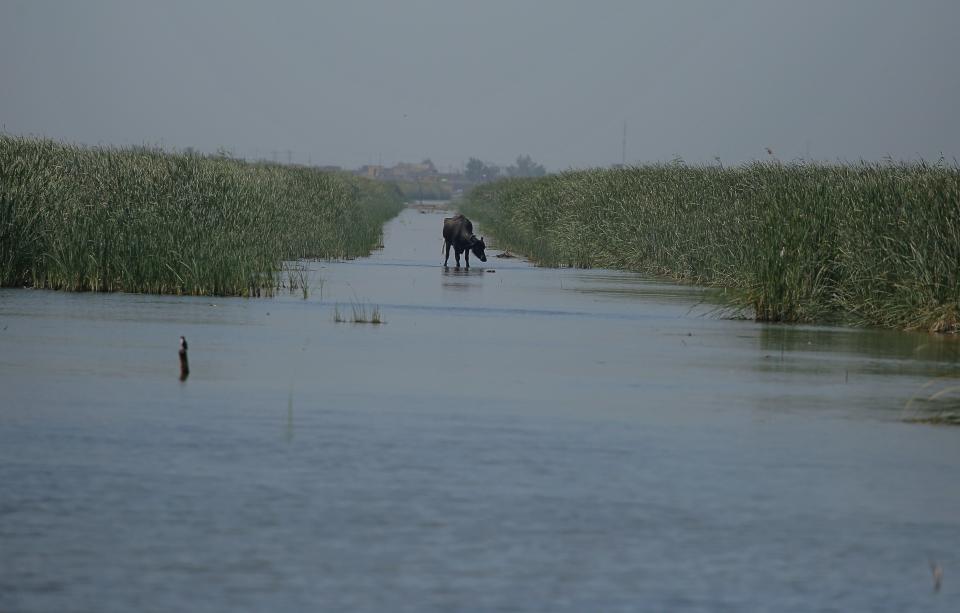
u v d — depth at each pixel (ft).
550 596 63.98
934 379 129.90
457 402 112.68
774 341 157.69
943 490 85.66
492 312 185.78
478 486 83.87
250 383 120.06
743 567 69.15
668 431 102.42
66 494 80.28
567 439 98.53
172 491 81.30
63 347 139.85
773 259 181.57
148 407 107.45
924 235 172.55
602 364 137.08
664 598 64.08
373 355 139.85
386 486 83.41
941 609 63.62
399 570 67.21
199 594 63.31
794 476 88.63
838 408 113.91
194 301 187.42
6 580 64.90
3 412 104.47
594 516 77.71
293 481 84.17
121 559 68.23
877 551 72.49
